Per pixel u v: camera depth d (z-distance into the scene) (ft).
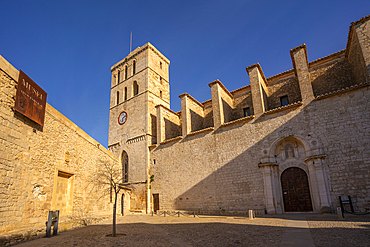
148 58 139.74
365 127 65.57
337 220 49.60
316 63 91.86
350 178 64.75
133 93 141.38
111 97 153.58
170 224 59.88
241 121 88.43
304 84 78.33
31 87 48.70
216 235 38.60
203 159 95.66
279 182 77.66
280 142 79.36
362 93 67.62
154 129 128.57
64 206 60.85
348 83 83.25
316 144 71.41
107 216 77.36
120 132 136.98
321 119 72.64
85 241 36.58
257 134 83.71
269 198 75.36
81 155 70.28
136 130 128.67
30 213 45.98
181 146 104.88
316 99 74.69
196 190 94.38
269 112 82.53
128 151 127.85
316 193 68.74
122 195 107.34
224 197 85.81
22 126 45.85
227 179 86.74
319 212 67.10
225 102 105.40
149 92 132.98
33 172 47.98
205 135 97.60
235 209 82.23
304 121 75.41
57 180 58.44
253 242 31.19
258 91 87.71
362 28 69.97
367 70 66.74
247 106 107.04
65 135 61.93
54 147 56.49
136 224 62.28
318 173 68.80
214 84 100.12
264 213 74.43
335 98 71.67
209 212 86.94
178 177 102.12
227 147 89.86
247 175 82.38
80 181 68.44
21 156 44.75
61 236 42.34
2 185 39.19
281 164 78.48
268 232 38.83
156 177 110.83
